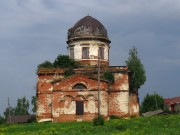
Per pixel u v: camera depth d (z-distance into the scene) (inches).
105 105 2559.1
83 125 1994.3
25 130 2021.4
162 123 1908.2
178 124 1868.8
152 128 1752.0
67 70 2748.5
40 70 2755.9
